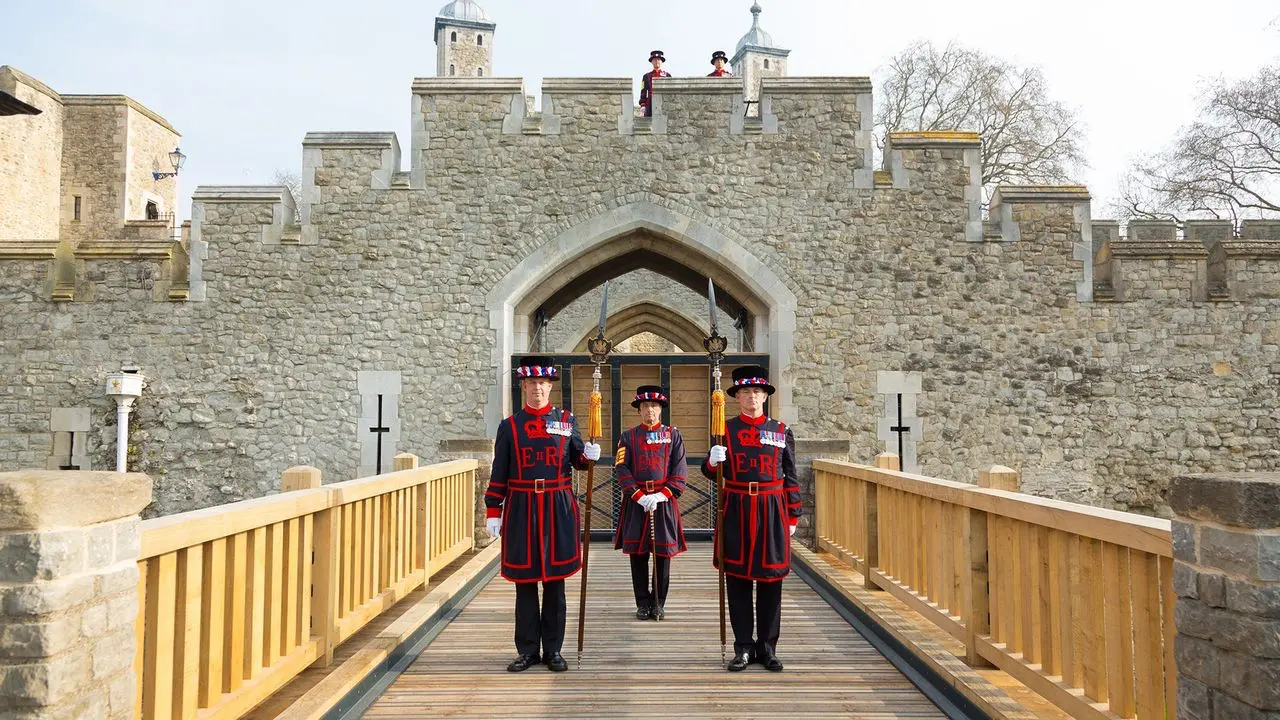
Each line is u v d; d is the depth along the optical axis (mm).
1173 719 2857
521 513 4758
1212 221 12859
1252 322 10648
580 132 11016
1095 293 10727
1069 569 3461
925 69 23547
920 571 5316
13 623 2223
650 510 5852
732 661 4734
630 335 21000
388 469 10648
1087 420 10641
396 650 4785
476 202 10930
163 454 10562
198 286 10711
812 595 6789
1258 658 2311
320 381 10703
